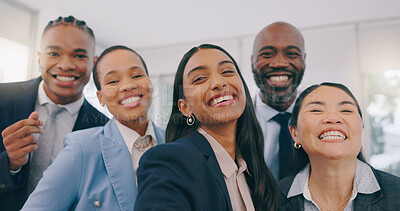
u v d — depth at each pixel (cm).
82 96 165
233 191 88
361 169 112
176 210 61
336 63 211
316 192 116
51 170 105
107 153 111
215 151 89
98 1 199
